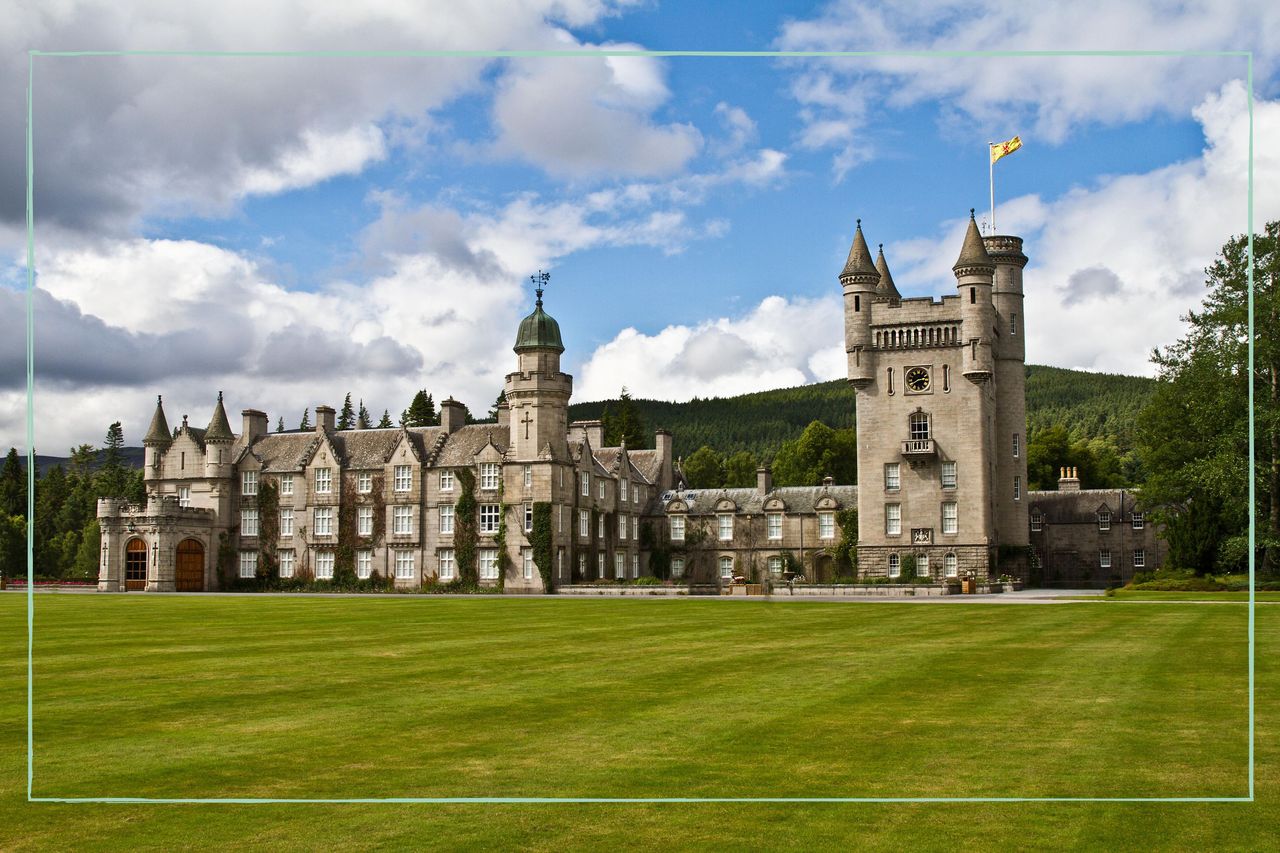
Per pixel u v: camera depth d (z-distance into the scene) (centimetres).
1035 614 4503
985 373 8406
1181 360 7200
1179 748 1675
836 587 7394
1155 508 9731
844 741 1728
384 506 9144
